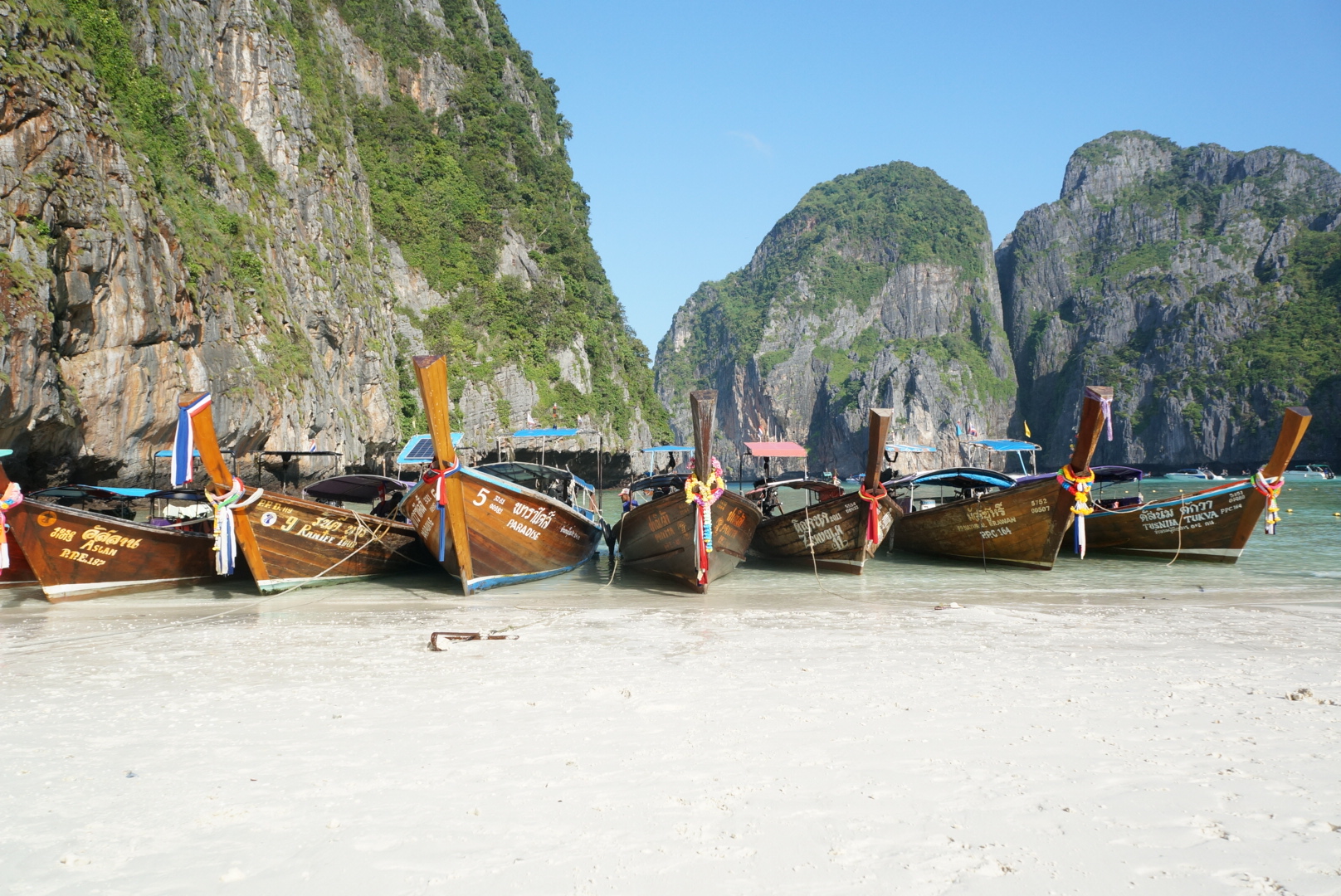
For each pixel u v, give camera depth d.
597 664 8.27
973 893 3.67
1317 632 9.96
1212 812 4.45
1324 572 16.55
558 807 4.61
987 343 182.88
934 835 4.22
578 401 69.75
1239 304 141.88
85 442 24.78
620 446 75.00
